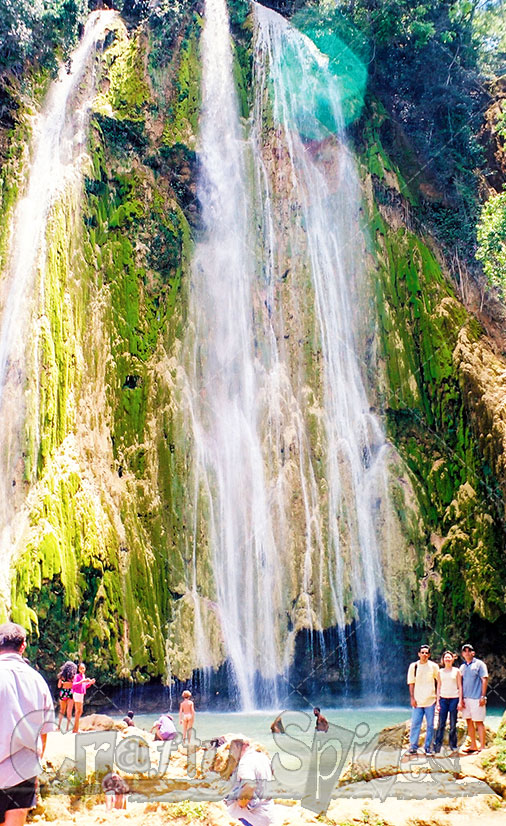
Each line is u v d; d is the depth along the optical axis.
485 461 22.89
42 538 17.59
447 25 30.66
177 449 21.84
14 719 5.04
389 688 21.86
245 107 26.75
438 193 28.45
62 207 21.59
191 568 21.00
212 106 25.91
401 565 22.48
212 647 20.38
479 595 21.72
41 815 7.63
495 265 24.97
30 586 17.03
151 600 19.72
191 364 23.20
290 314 25.05
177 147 24.67
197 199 25.03
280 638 21.44
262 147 26.50
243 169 25.95
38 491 18.47
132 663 18.64
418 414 24.23
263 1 30.25
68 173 22.30
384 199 26.75
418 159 28.88
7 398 19.41
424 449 23.97
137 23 25.95
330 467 23.42
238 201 25.59
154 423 21.80
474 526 22.45
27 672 5.21
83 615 18.03
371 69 29.97
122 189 23.59
